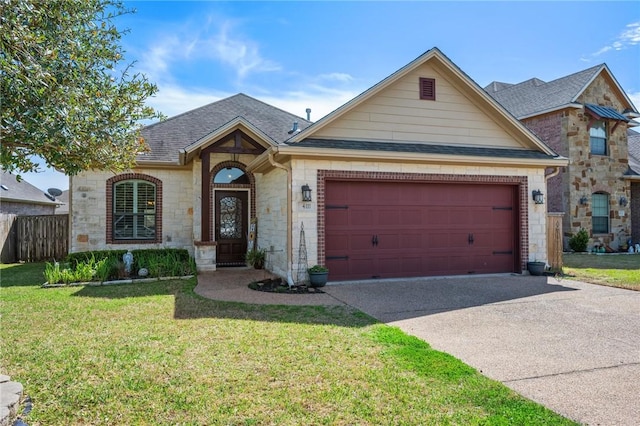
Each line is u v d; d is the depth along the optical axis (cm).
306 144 945
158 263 1084
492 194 1123
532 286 929
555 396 378
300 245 937
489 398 369
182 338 536
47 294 841
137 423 326
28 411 341
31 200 2266
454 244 1084
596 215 1859
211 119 1600
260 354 477
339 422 328
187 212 1440
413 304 748
